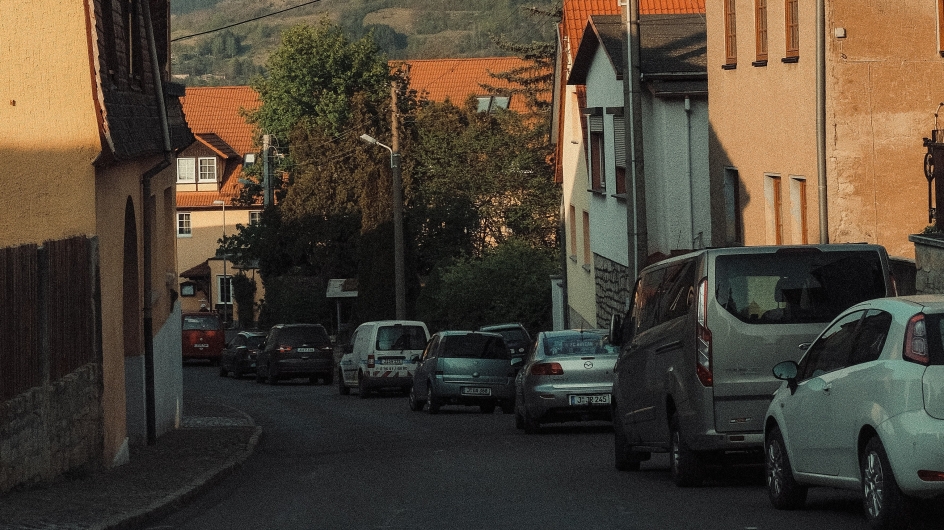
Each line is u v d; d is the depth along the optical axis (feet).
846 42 73.41
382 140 198.08
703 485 44.19
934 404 29.37
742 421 40.63
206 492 46.39
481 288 156.66
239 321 233.96
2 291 38.24
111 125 51.49
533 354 72.69
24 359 40.57
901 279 64.34
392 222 175.42
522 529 34.19
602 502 39.75
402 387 118.42
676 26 106.83
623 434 50.72
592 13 130.52
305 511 39.99
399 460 57.36
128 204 60.39
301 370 144.97
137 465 53.47
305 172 197.57
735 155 88.28
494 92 236.63
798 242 78.64
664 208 100.83
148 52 65.31
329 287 184.14
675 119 100.01
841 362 33.53
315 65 232.94
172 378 77.82
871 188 73.97
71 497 40.29
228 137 284.82
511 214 190.19
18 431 39.68
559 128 144.66
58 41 50.62
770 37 80.94
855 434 31.60
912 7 73.41
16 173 50.37
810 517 34.86
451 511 38.63
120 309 55.83
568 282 144.46
